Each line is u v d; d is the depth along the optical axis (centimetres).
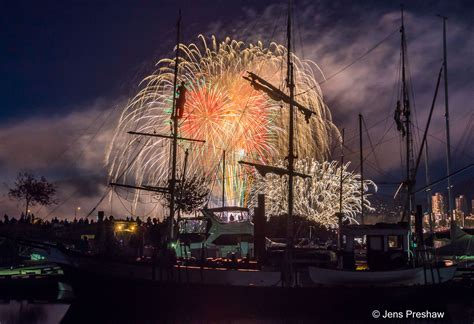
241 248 4988
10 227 5519
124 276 3934
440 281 4197
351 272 3925
